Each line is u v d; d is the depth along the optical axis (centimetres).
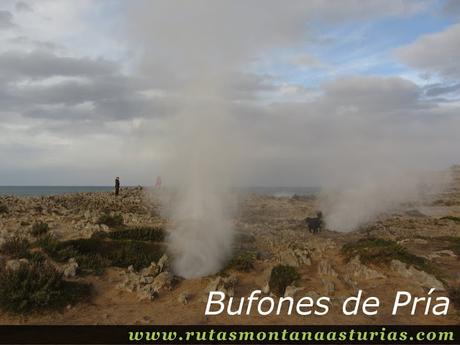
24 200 2809
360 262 1520
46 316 1100
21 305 1098
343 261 1622
